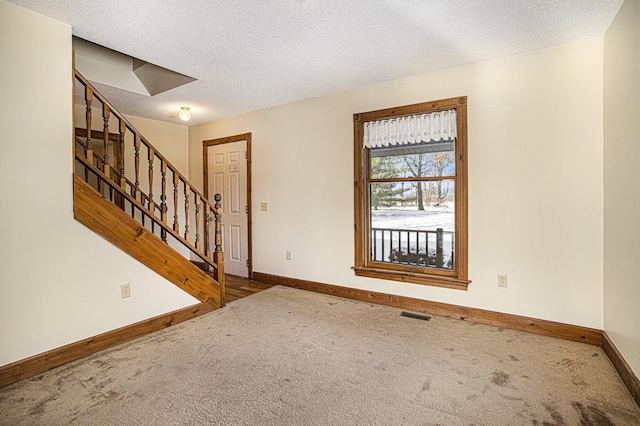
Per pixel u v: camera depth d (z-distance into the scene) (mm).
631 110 1904
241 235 4719
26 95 2094
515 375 2061
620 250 2096
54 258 2225
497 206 2838
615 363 2115
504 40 2486
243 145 4617
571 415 1675
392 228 3447
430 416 1688
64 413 1716
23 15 2068
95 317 2432
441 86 3061
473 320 2961
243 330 2805
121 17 2160
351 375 2086
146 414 1713
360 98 3529
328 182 3795
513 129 2758
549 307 2656
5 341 2004
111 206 2527
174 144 5156
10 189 2029
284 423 1647
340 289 3734
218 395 1878
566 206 2572
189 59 2811
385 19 2189
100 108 4219
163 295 2881
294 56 2756
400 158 3355
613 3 2008
